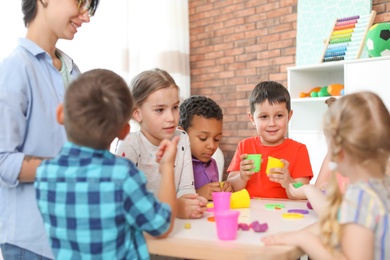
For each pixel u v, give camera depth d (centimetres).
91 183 94
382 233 92
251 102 198
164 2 438
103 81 98
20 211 119
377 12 346
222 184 168
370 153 96
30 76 121
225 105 454
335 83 373
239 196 138
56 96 128
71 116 96
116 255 96
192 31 479
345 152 98
